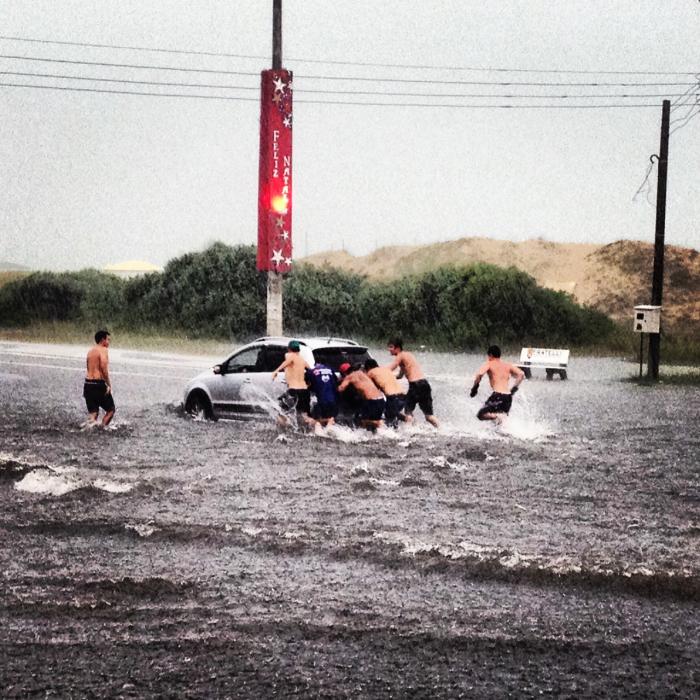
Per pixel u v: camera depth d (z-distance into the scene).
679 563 22.61
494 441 42.16
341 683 15.45
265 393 45.53
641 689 15.32
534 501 29.80
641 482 33.12
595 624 18.56
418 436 43.34
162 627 18.16
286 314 122.19
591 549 23.92
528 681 15.61
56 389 64.75
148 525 26.09
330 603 19.69
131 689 15.13
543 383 74.38
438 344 114.44
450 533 25.56
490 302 114.88
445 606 19.56
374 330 120.31
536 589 20.84
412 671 16.00
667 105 76.25
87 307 143.50
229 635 17.70
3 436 42.62
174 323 129.75
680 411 54.56
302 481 32.62
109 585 20.78
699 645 17.45
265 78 73.56
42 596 20.02
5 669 15.98
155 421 48.12
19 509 28.14
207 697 14.83
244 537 25.00
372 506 28.84
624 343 114.06
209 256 131.00
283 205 74.44
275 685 15.34
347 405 44.44
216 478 33.00
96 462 36.03
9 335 135.25
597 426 47.75
